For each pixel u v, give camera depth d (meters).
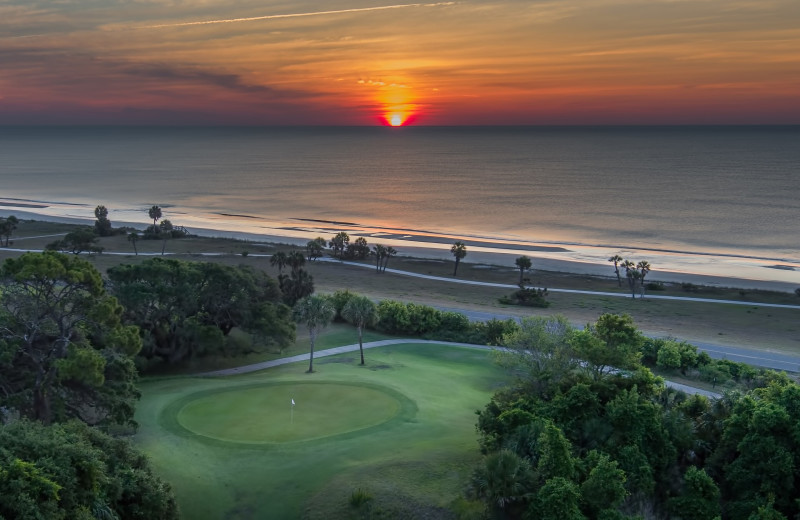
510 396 43.81
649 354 70.50
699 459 36.94
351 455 38.50
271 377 57.47
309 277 96.31
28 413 40.28
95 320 43.50
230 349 67.62
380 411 46.56
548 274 140.12
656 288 124.81
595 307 106.69
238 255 148.50
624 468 33.84
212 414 45.41
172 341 65.38
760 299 115.44
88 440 31.08
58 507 24.19
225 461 38.00
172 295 64.88
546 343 47.09
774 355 77.81
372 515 31.98
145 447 39.47
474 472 33.16
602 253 170.38
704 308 106.56
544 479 31.73
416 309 83.69
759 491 32.91
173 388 52.69
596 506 30.41
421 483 34.59
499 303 108.38
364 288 117.88
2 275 41.47
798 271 147.00
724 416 38.94
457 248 137.50
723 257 164.88
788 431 33.75
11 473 23.31
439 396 52.59
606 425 36.22
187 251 154.12
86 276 42.84
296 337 79.00
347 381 54.19
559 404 38.09
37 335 44.12
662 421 37.34
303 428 42.91
